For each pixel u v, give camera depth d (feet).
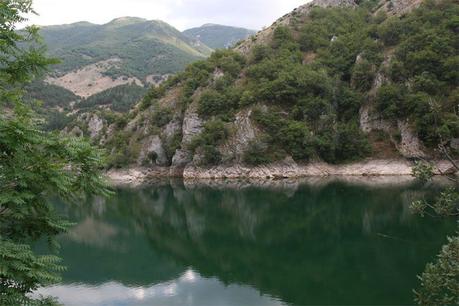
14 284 32.24
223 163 326.03
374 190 220.84
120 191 288.10
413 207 38.86
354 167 300.40
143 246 146.00
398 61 310.45
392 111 296.10
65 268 34.45
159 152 370.73
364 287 92.38
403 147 289.12
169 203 230.27
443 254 35.55
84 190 36.65
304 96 328.29
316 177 298.56
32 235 36.17
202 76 390.01
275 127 317.63
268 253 127.65
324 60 362.74
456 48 299.58
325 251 123.95
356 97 325.01
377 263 108.47
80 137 36.50
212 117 346.95
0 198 30.71
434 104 41.83
